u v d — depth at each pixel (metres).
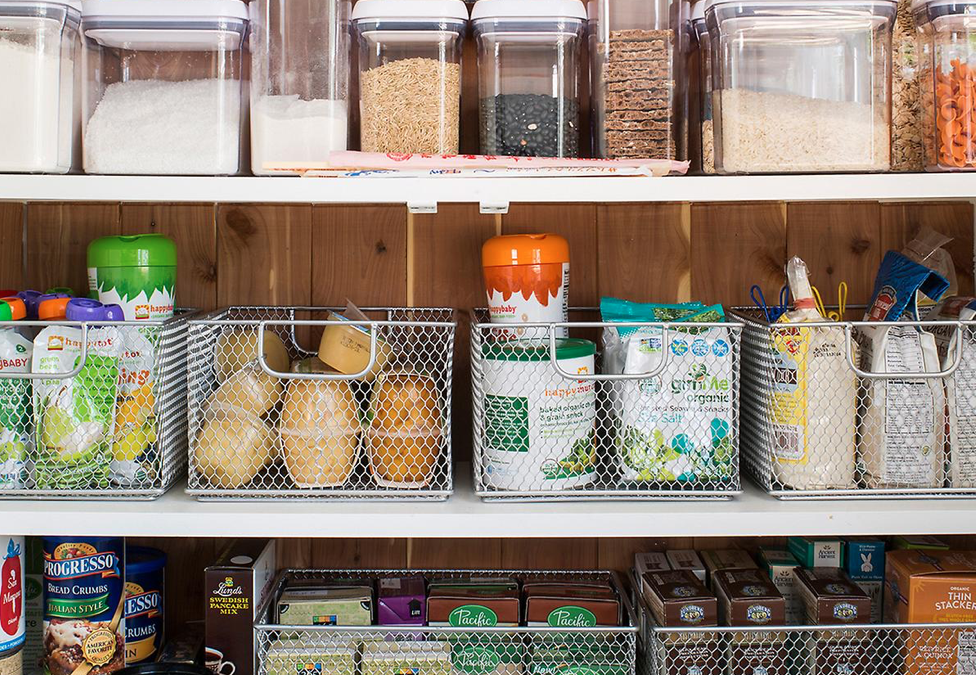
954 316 0.98
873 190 0.87
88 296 1.09
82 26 0.90
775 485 0.93
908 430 0.92
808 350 0.92
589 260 1.15
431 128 0.96
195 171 0.91
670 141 0.97
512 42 0.96
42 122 0.87
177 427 0.99
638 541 1.16
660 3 0.96
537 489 0.92
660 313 1.00
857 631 0.94
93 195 0.86
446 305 1.15
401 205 1.15
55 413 0.91
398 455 0.94
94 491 0.91
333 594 1.00
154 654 1.05
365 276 1.15
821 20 0.89
